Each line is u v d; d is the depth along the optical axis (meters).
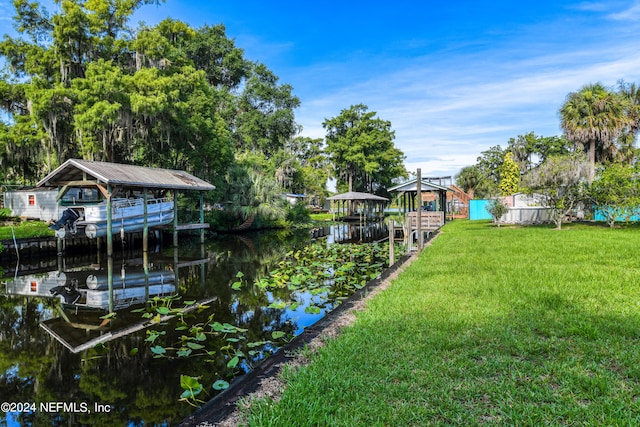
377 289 7.88
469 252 12.23
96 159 23.38
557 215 21.42
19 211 23.66
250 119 44.88
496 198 27.69
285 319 7.81
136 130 23.94
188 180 21.02
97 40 23.64
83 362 5.81
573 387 3.37
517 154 54.41
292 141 58.94
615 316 5.20
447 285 7.53
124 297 10.23
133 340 6.69
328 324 5.58
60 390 4.94
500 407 3.09
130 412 4.37
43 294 10.81
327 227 37.19
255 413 3.09
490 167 60.12
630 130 28.23
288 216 38.66
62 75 22.30
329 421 2.94
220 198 30.45
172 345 6.39
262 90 46.59
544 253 11.23
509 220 26.08
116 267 15.23
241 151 43.94
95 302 9.77
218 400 3.44
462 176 57.03
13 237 16.41
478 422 2.90
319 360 4.15
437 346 4.41
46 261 16.78
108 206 16.05
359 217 40.53
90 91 20.39
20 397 4.77
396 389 3.42
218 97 34.81
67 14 22.36
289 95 48.38
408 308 6.02
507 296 6.46
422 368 3.87
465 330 4.91
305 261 15.75
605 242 13.17
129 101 21.12
